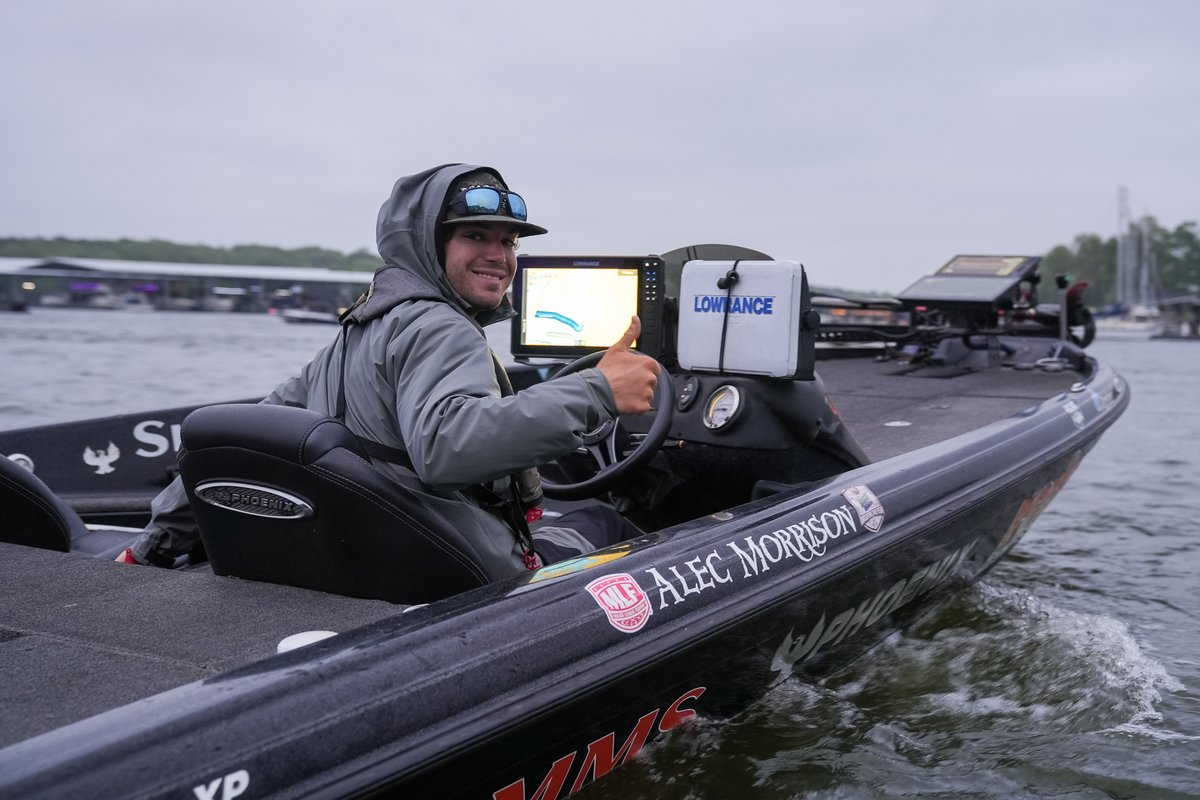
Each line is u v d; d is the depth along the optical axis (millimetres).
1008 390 5480
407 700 1548
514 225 2131
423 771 1520
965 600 3869
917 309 6777
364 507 1952
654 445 2590
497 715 1645
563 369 2711
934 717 2869
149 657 1689
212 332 31297
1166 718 2881
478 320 2248
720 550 2277
